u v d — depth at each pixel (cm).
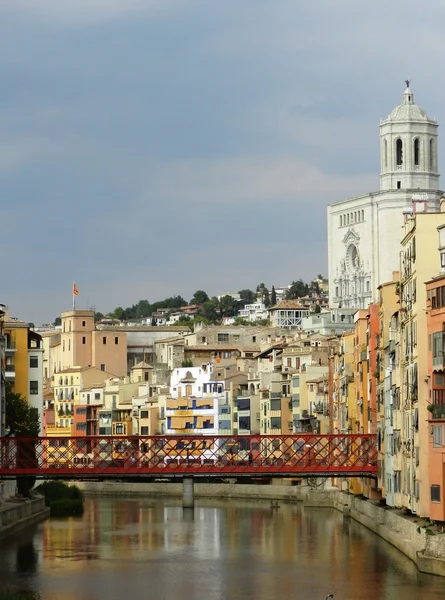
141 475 19725
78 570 15662
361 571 14838
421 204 18438
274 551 17112
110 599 13738
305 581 14538
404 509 16825
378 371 19088
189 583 14662
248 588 14262
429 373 15012
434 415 14588
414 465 15738
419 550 14625
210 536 19112
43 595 13988
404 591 13475
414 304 15525
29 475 19175
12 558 16700
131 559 16588
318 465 19650
